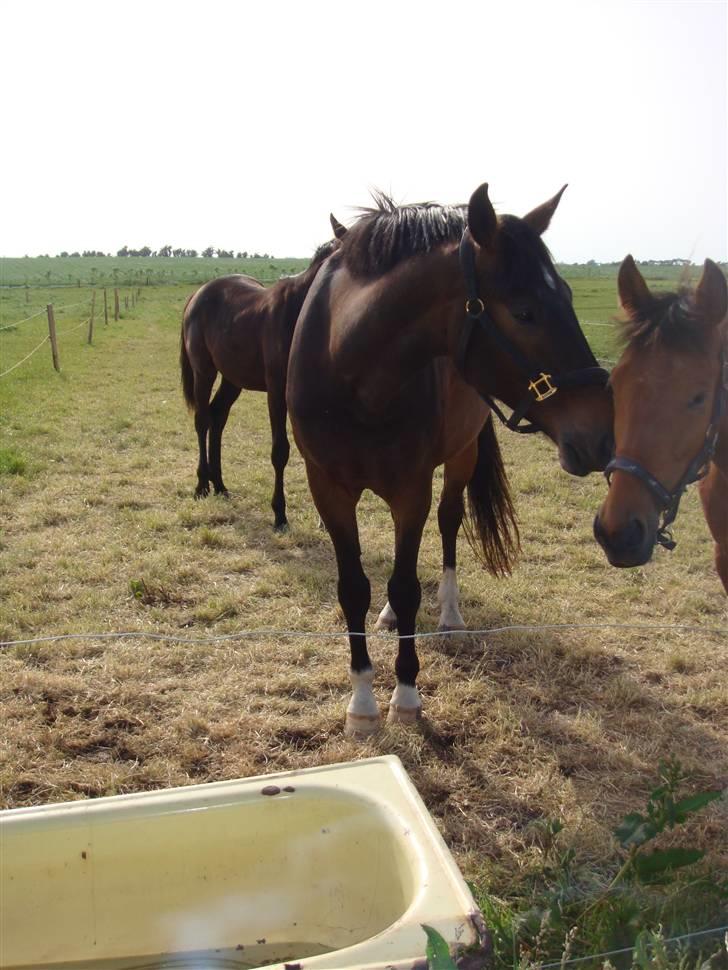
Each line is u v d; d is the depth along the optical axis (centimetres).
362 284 304
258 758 315
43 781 295
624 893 227
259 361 604
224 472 743
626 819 227
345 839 185
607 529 241
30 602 443
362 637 338
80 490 665
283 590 473
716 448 270
